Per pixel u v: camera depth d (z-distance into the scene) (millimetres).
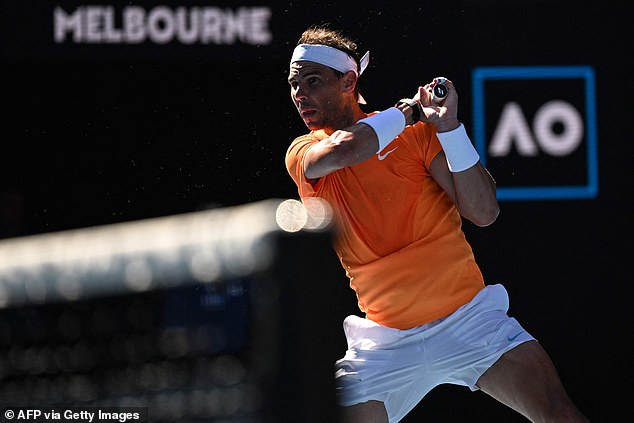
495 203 12250
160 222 3826
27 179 25406
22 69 25172
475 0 24312
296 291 2898
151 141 25109
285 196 24375
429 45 24094
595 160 24719
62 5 24047
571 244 24719
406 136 12258
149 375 3688
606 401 24719
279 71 24328
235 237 3104
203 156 24719
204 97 24797
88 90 25297
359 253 12344
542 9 24578
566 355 24750
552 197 24688
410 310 12156
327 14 23969
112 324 3820
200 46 24125
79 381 4031
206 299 3367
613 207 24719
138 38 24125
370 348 12391
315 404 2920
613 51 24719
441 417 24859
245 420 3141
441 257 12156
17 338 4270
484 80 24469
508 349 11883
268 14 24109
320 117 12484
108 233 3941
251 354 3088
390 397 12422
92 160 25453
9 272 4293
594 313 24781
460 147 11734
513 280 24672
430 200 12258
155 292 3580
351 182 12156
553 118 24656
